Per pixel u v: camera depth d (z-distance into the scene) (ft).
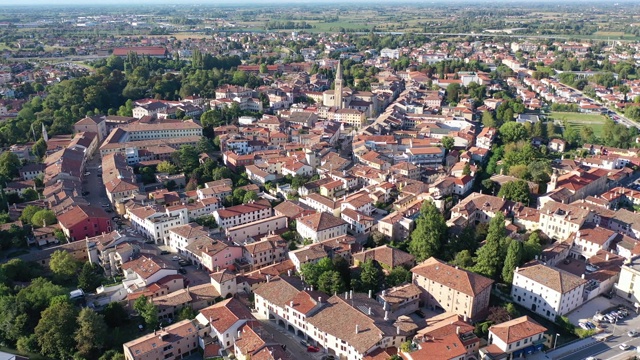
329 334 626.64
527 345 626.64
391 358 581.12
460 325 629.92
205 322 654.12
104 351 636.89
